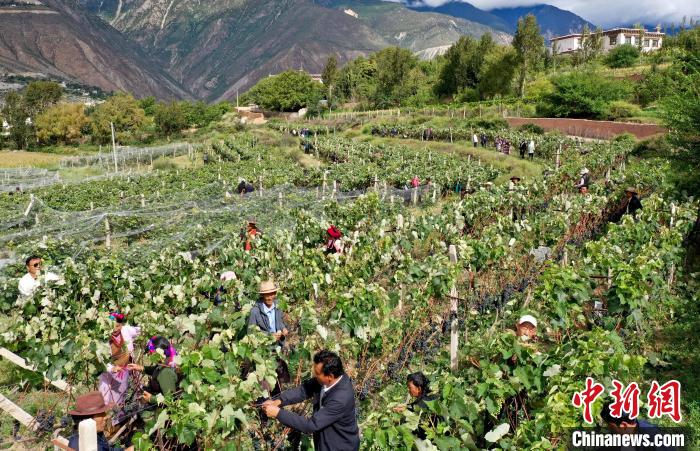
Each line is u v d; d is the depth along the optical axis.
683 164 18.33
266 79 134.38
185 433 5.10
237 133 75.81
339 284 10.38
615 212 17.31
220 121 110.38
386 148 48.25
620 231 12.73
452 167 32.22
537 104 59.72
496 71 75.19
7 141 104.25
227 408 5.18
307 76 117.62
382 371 8.45
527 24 73.50
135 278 11.66
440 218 15.52
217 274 11.87
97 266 11.53
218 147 62.59
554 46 98.75
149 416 6.49
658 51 72.56
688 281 12.89
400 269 10.90
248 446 6.66
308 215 15.98
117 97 108.31
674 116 18.31
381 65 103.12
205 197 28.31
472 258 11.38
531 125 51.69
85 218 21.59
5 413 7.95
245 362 6.89
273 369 6.02
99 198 30.45
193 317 8.01
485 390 5.94
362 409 7.83
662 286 10.59
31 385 8.57
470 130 51.19
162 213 22.86
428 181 28.50
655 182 20.77
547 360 6.45
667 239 12.30
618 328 9.26
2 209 26.88
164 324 8.26
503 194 18.92
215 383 5.57
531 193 20.31
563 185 22.11
